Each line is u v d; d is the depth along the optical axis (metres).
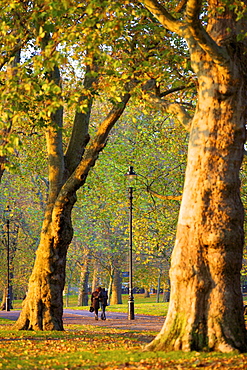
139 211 42.25
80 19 18.78
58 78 23.25
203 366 11.27
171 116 31.69
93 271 72.00
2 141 18.25
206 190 13.68
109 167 45.91
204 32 12.81
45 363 13.52
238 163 13.85
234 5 13.51
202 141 13.84
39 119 21.16
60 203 23.42
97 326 29.88
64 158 25.38
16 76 15.86
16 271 66.00
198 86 14.41
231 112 13.65
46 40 22.67
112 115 21.44
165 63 20.22
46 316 24.00
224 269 13.45
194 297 13.52
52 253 24.14
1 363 13.37
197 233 13.67
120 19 15.09
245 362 11.48
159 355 12.90
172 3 19.69
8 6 16.67
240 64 13.72
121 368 11.65
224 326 13.22
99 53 15.36
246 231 36.19
